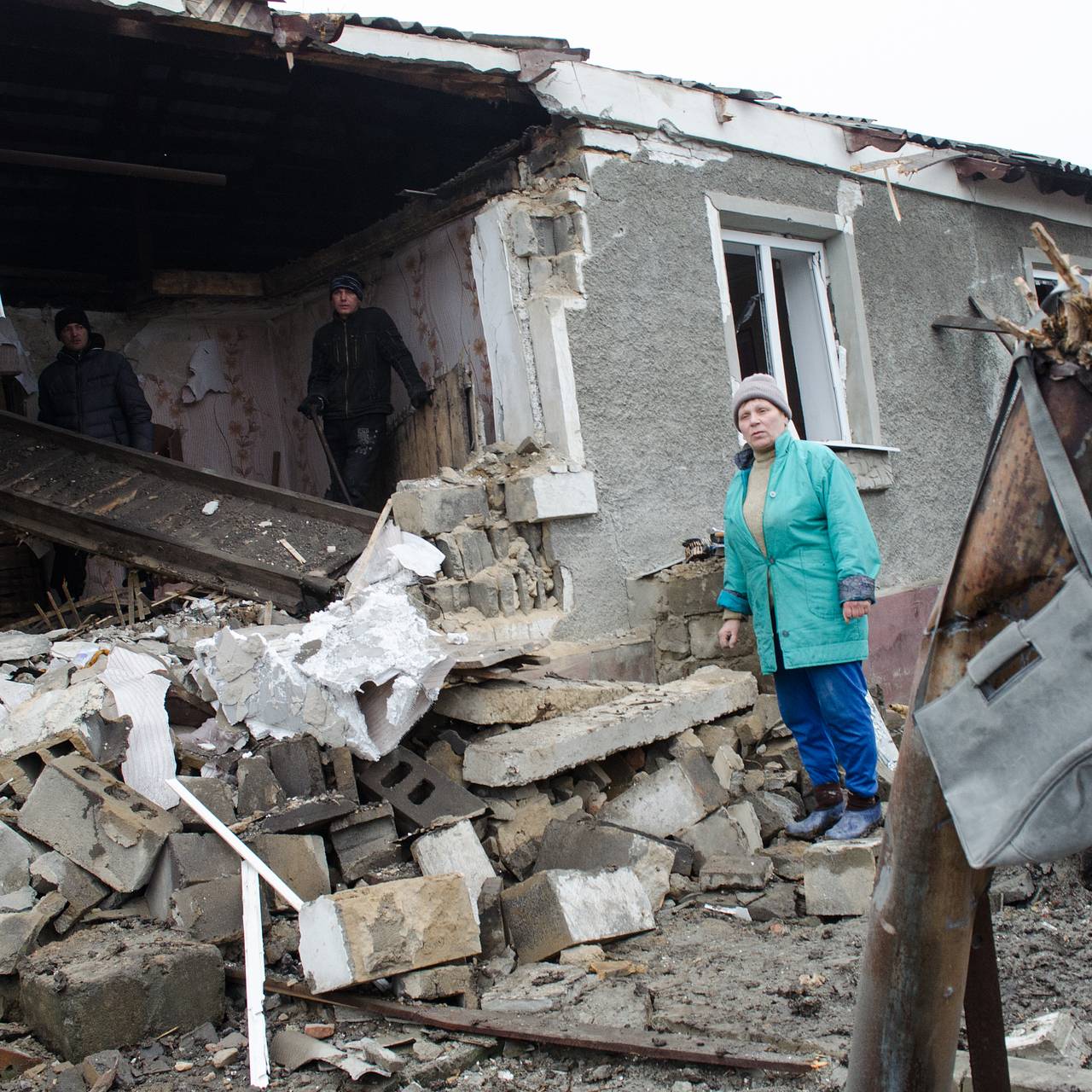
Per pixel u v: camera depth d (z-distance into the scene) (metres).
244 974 3.55
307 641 4.50
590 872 4.01
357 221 8.11
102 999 3.24
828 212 7.69
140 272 7.56
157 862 3.78
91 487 6.04
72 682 4.48
